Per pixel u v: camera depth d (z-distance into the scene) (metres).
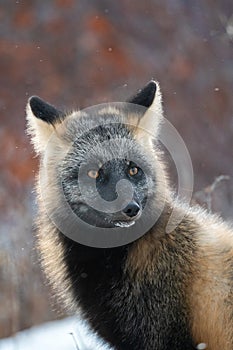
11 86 44.50
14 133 41.28
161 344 19.16
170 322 19.02
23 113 42.97
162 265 19.19
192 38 47.75
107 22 47.78
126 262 19.48
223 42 47.75
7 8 47.91
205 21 48.62
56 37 46.88
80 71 45.62
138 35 47.66
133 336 19.44
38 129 20.89
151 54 46.53
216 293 18.86
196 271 19.02
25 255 26.06
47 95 44.34
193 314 18.95
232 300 18.78
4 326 24.80
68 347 22.48
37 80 45.03
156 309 19.09
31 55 45.97
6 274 25.50
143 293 19.22
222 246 19.34
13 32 46.94
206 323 18.92
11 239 27.12
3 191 33.44
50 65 45.78
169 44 47.38
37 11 48.03
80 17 47.88
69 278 20.33
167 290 19.05
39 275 25.45
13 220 29.50
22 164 37.53
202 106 44.78
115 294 19.55
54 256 20.55
